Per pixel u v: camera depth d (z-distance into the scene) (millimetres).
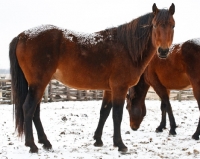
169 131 9312
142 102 9414
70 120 12055
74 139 8391
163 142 8109
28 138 6277
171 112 9359
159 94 9594
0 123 11070
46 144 6730
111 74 6574
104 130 10078
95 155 6250
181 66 8828
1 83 19531
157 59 9344
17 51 6434
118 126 6562
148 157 6211
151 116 13328
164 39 5855
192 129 10219
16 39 6539
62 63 6477
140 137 8953
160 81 9562
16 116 6430
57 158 5902
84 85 6723
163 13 5984
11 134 8906
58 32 6508
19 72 6520
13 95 6504
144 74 9273
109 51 6559
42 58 6277
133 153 6582
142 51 6555
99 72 6566
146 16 6574
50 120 12000
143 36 6527
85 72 6555
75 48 6477
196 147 7312
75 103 18875
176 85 9281
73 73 6559
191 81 8523
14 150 6633
